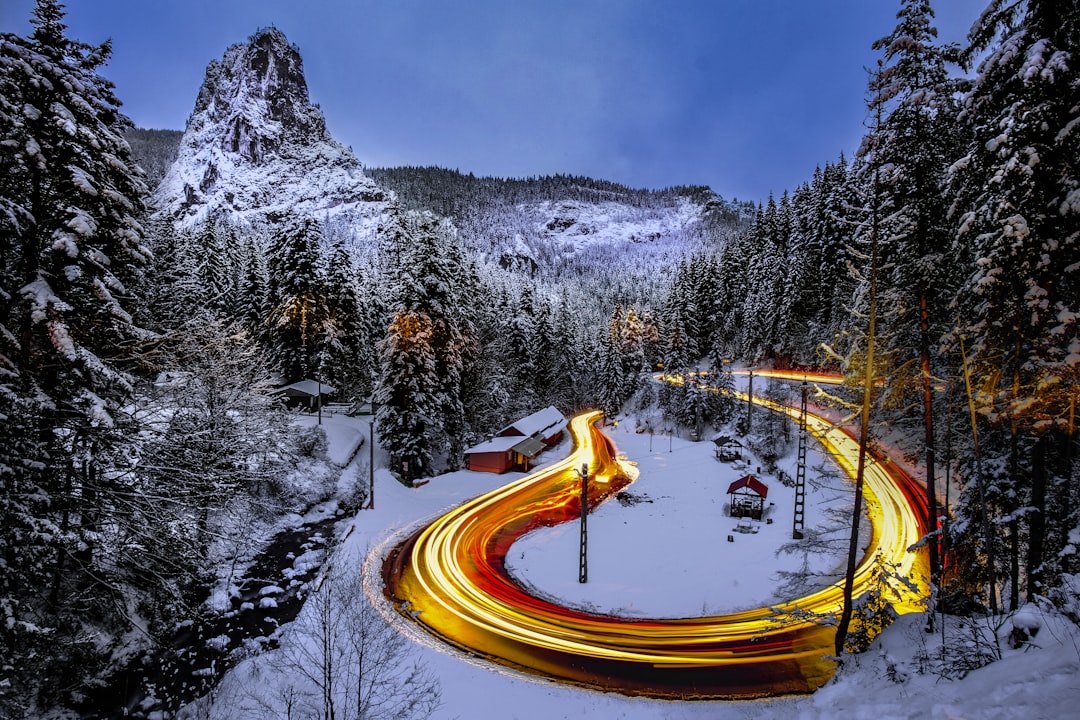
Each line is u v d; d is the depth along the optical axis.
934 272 16.47
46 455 12.34
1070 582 11.05
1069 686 7.29
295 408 44.44
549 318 81.00
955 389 18.36
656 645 21.48
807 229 65.81
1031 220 13.26
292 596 24.00
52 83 12.23
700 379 71.50
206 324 26.05
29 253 12.24
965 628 12.14
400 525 35.19
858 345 16.30
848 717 10.11
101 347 14.25
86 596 15.31
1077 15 12.02
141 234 15.09
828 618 16.14
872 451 16.19
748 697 17.69
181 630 20.38
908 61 14.30
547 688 18.25
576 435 70.56
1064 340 13.52
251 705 15.90
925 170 15.62
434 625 23.00
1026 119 12.52
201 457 21.59
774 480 42.81
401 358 40.03
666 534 34.56
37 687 14.27
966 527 16.56
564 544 33.59
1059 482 16.45
